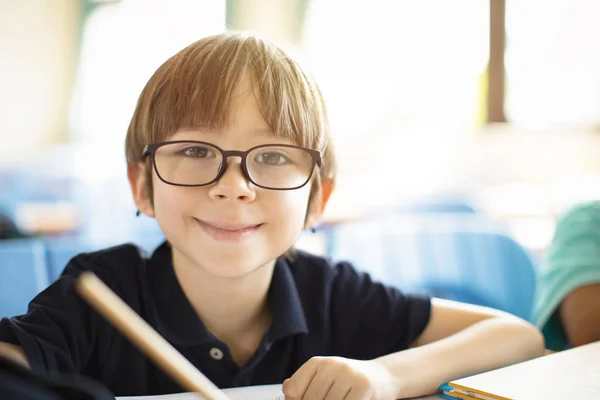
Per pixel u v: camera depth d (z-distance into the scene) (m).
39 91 3.82
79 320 0.77
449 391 0.68
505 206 3.26
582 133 3.50
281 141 0.78
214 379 0.80
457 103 3.63
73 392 0.36
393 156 3.67
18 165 3.78
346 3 3.61
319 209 0.90
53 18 3.81
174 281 0.83
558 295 1.03
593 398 0.62
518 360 0.80
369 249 1.76
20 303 1.26
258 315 0.86
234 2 3.57
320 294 0.93
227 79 0.76
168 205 0.76
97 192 3.61
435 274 1.74
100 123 3.85
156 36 3.76
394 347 0.92
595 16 3.46
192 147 0.76
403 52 3.66
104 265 0.85
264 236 0.76
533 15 3.48
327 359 0.66
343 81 3.65
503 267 1.64
